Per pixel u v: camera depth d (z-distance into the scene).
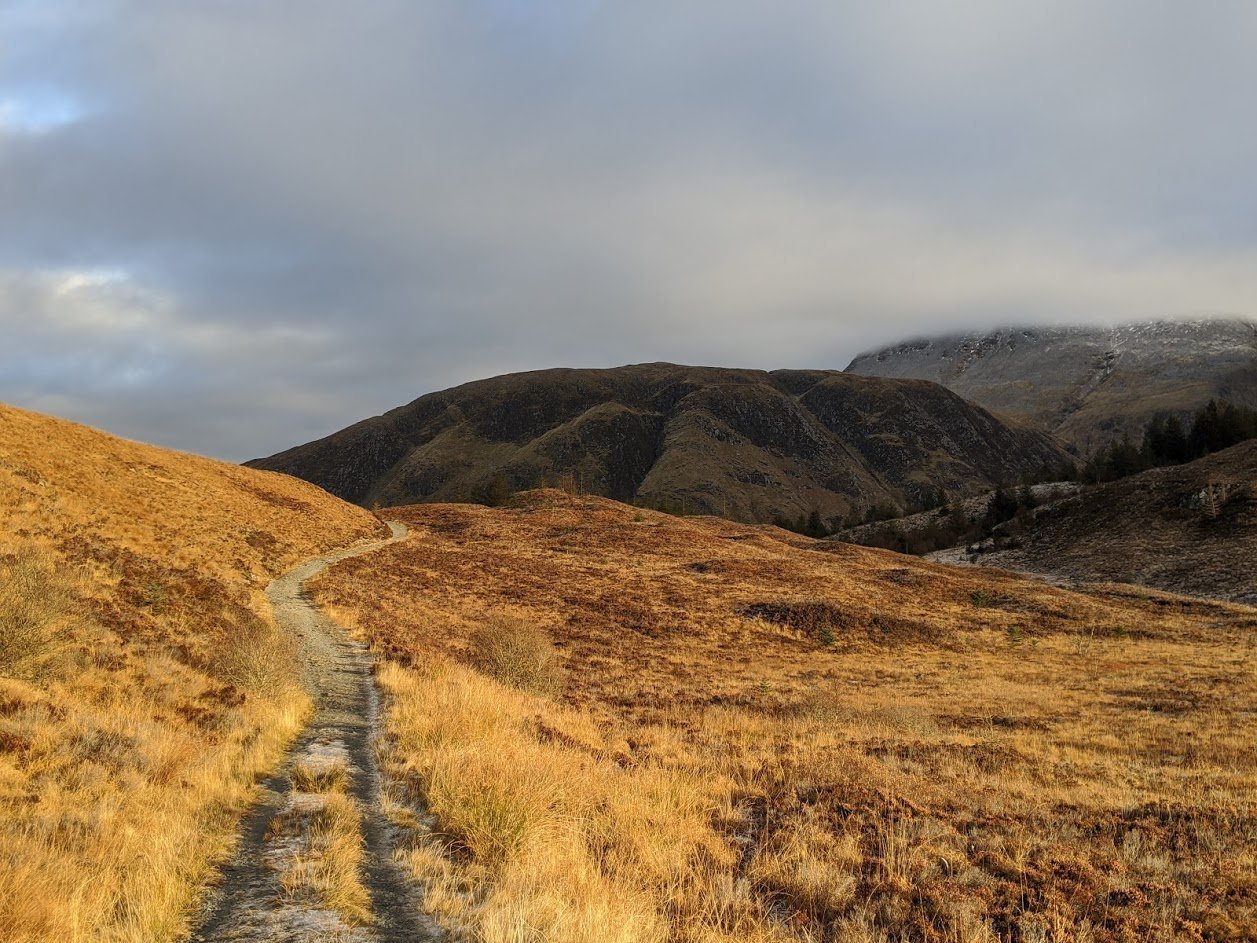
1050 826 10.64
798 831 9.77
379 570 47.41
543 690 22.91
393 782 10.74
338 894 6.71
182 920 6.23
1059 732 20.73
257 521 51.03
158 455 54.75
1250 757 17.41
